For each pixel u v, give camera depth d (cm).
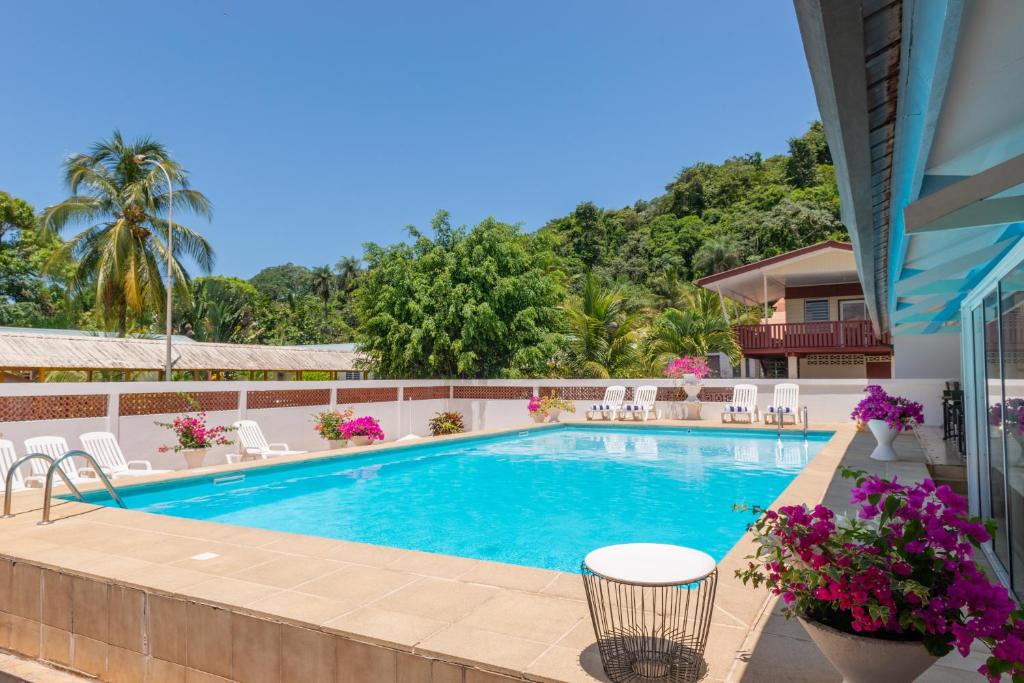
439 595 379
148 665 389
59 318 3741
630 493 932
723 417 1669
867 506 249
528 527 744
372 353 2050
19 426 891
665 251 4828
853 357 2394
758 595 381
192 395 1142
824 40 177
